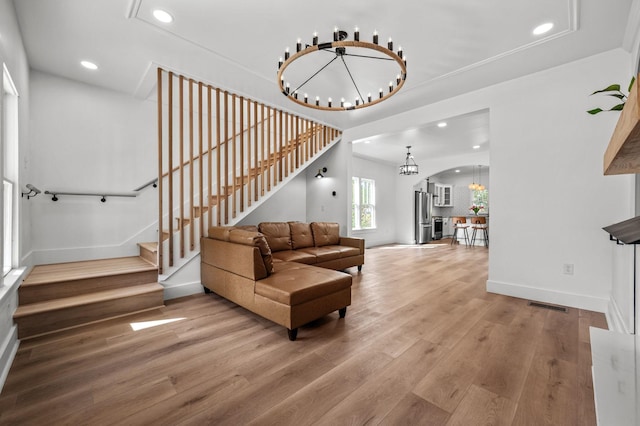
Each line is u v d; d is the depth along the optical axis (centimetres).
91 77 338
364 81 342
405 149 698
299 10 222
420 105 417
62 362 191
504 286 341
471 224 967
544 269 315
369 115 464
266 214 567
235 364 190
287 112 455
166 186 421
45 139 329
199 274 352
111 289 291
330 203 575
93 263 340
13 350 200
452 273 463
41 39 261
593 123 286
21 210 257
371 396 158
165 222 418
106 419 140
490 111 351
